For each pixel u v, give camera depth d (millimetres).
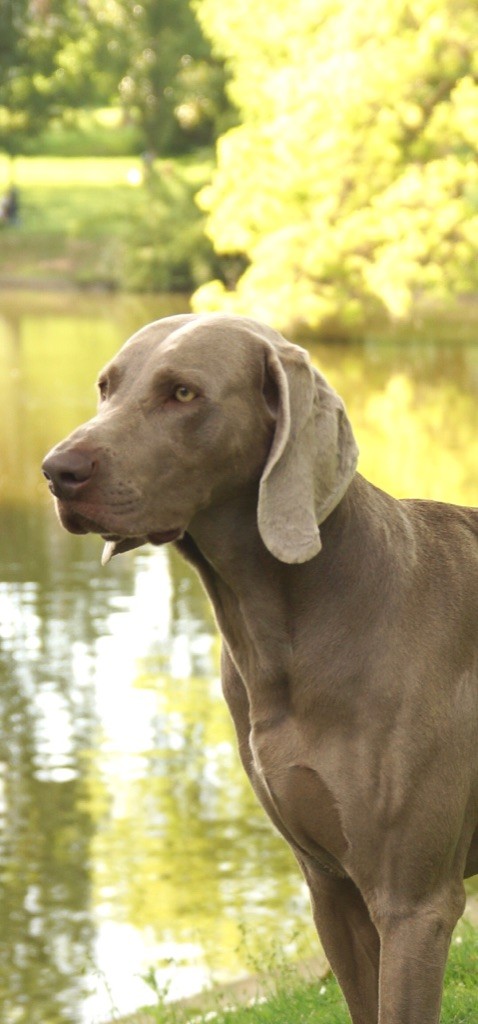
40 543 23125
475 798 4344
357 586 4242
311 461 4047
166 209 59875
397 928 4164
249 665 4324
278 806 4301
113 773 14367
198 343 4059
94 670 17141
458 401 34781
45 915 11594
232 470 4098
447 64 36250
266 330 4223
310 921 11188
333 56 37500
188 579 21000
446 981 6391
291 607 4230
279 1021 6531
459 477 25922
